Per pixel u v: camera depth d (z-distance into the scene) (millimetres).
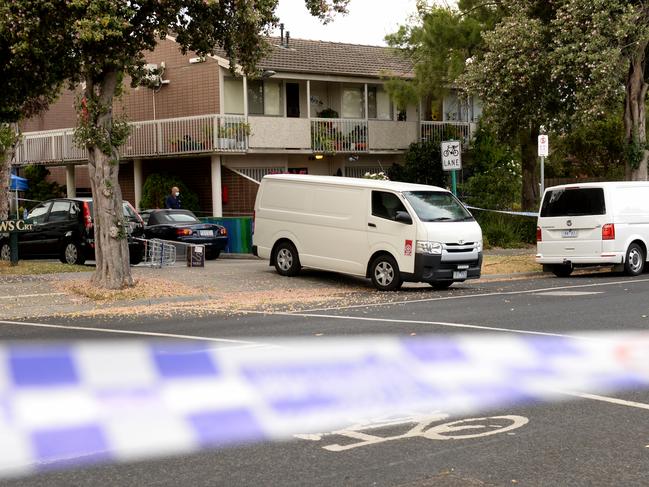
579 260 20500
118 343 11375
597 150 37344
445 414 7363
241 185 31578
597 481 5578
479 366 9445
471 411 7461
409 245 17656
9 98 18969
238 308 15391
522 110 26188
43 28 15656
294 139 32531
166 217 25219
